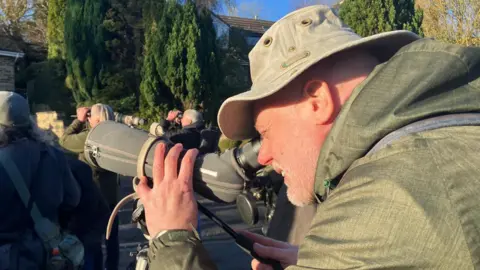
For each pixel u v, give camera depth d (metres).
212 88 16.64
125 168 1.42
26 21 24.89
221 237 5.64
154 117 16.17
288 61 1.16
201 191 1.42
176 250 1.17
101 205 2.90
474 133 0.90
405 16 13.98
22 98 2.43
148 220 1.26
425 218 0.83
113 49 17.55
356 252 0.88
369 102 0.98
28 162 2.29
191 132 4.39
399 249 0.84
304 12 1.22
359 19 14.07
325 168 1.06
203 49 16.31
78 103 17.72
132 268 2.62
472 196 0.84
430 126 0.93
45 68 20.50
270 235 2.67
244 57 22.16
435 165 0.88
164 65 16.05
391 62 1.01
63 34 19.17
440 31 15.75
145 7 17.00
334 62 1.13
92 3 17.25
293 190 1.19
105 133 1.47
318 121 1.12
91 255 2.82
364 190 0.91
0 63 19.69
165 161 1.29
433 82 0.95
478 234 0.81
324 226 0.95
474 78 0.99
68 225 2.76
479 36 15.20
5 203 2.18
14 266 2.12
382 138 0.96
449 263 0.81
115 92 17.27
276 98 1.19
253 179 1.47
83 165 2.85
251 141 1.43
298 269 0.96
